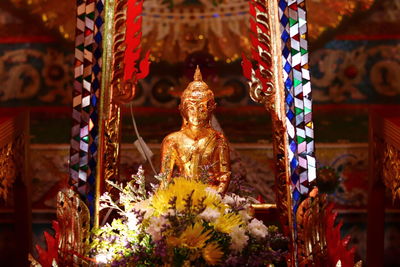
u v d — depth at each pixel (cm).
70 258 286
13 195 416
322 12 455
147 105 446
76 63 303
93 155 298
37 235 434
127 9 323
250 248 258
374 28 455
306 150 295
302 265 288
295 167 296
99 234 289
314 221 290
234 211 265
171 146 329
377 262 417
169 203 246
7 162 389
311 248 288
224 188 318
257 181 438
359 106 451
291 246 296
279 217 313
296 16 305
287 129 301
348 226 439
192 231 243
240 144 441
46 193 438
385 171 404
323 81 453
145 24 452
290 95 302
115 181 319
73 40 452
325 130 448
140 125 444
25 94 448
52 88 450
